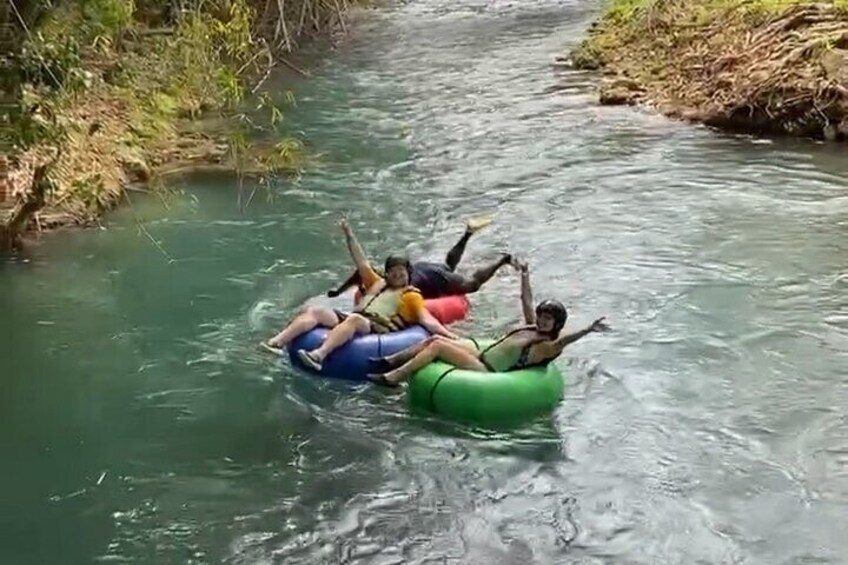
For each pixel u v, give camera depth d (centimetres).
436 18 2433
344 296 910
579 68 1844
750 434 710
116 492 656
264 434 721
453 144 1422
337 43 2141
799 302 908
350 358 773
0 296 940
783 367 798
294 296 938
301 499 649
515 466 682
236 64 1780
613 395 763
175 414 747
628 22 1980
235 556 596
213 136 1423
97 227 1107
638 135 1438
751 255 1013
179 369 809
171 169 1283
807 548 593
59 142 1145
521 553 596
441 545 604
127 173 1238
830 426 716
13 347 846
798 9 1583
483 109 1603
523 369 753
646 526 618
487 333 854
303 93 1717
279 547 604
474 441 711
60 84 1227
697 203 1165
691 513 628
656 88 1633
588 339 848
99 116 1323
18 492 657
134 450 702
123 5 1461
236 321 888
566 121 1520
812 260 996
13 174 1105
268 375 796
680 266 993
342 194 1222
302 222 1127
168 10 1700
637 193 1205
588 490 655
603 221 1118
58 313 908
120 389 781
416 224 1122
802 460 679
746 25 1647
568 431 720
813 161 1305
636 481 662
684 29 1777
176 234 1089
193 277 982
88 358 828
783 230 1076
